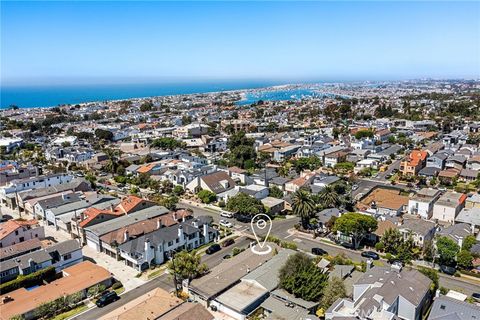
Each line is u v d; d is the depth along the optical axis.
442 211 88.00
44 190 104.50
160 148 180.00
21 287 60.28
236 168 127.69
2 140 188.25
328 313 47.75
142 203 91.94
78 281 60.62
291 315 50.41
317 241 78.69
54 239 81.81
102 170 143.75
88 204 93.94
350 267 62.31
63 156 163.50
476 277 62.81
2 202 109.31
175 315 48.09
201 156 157.50
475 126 192.88
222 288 57.03
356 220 72.19
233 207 90.88
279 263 62.97
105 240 74.56
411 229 75.06
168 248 71.88
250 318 51.59
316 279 54.50
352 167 133.38
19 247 68.75
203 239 78.75
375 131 190.25
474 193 103.94
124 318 47.84
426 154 133.38
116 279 64.38
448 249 64.50
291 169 138.75
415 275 54.97
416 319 49.03
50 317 54.06
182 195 111.38
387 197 99.75
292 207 87.50
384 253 72.25
